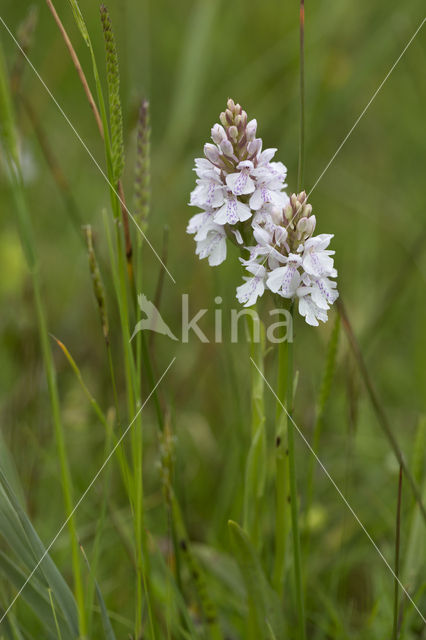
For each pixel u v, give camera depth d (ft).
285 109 3.43
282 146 3.15
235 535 1.72
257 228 1.66
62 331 2.71
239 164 1.66
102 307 1.71
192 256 3.11
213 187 1.69
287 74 3.40
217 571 1.96
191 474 2.26
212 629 1.83
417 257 2.59
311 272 1.64
